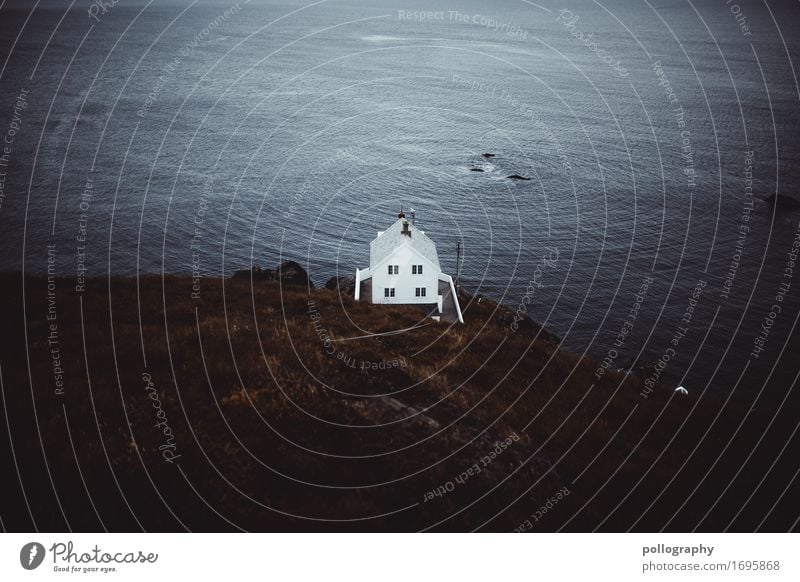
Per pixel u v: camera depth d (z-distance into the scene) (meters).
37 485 12.62
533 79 175.75
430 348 22.59
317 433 14.49
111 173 89.62
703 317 52.41
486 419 17.28
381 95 154.38
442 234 70.19
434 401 17.17
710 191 84.88
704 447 20.58
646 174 92.50
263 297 25.25
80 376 15.77
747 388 41.59
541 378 22.70
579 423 19.58
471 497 14.02
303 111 135.12
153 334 18.86
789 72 186.62
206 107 136.00
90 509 12.37
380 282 39.31
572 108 139.50
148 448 13.40
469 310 37.56
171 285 24.80
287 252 65.19
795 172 93.12
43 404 14.50
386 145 108.25
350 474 13.75
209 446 13.59
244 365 16.84
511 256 64.81
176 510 12.53
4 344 17.64
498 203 80.81
